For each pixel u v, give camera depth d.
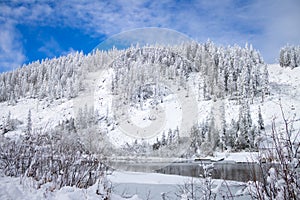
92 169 3.74
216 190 2.91
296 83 72.38
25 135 4.43
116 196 3.97
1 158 4.52
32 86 87.31
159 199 4.68
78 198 3.37
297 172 2.19
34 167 4.30
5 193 3.27
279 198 2.18
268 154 2.34
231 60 65.06
